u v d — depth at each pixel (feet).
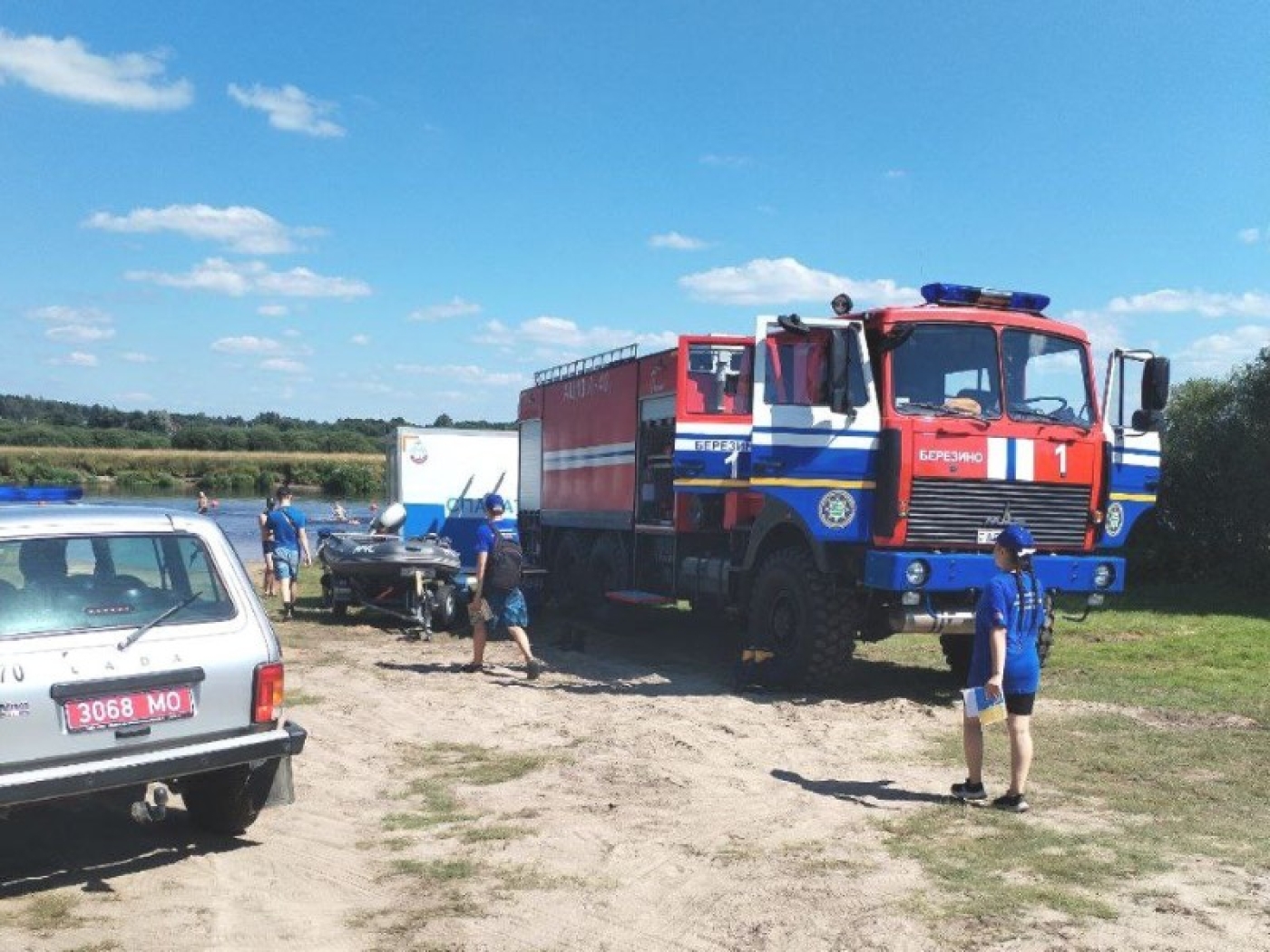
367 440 386.32
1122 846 20.06
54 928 16.60
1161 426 36.01
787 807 22.56
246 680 18.85
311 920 16.93
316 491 291.79
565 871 18.92
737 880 18.35
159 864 19.48
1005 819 21.75
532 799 23.30
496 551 38.04
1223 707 32.48
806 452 33.45
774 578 36.01
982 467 33.17
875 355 33.94
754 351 34.04
